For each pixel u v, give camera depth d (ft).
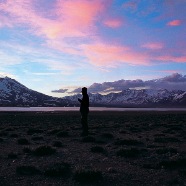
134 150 59.06
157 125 146.10
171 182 39.19
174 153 58.08
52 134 103.45
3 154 60.18
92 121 207.10
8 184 38.24
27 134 104.53
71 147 69.97
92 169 42.39
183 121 200.23
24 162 52.03
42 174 43.55
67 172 43.78
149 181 40.06
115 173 44.09
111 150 64.18
